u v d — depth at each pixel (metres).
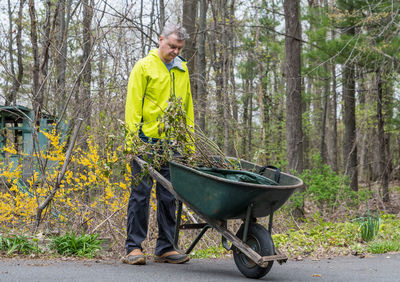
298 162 12.02
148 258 4.82
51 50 6.96
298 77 12.07
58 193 5.90
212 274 3.86
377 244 5.99
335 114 24.66
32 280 3.27
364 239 6.68
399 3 11.11
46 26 6.84
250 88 16.44
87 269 3.82
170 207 4.49
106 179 5.78
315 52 12.24
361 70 13.09
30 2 7.47
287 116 12.16
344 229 7.27
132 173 4.38
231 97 11.38
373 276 3.99
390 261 5.05
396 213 12.67
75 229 5.79
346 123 15.56
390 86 16.02
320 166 12.62
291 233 7.14
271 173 4.14
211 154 4.29
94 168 5.75
